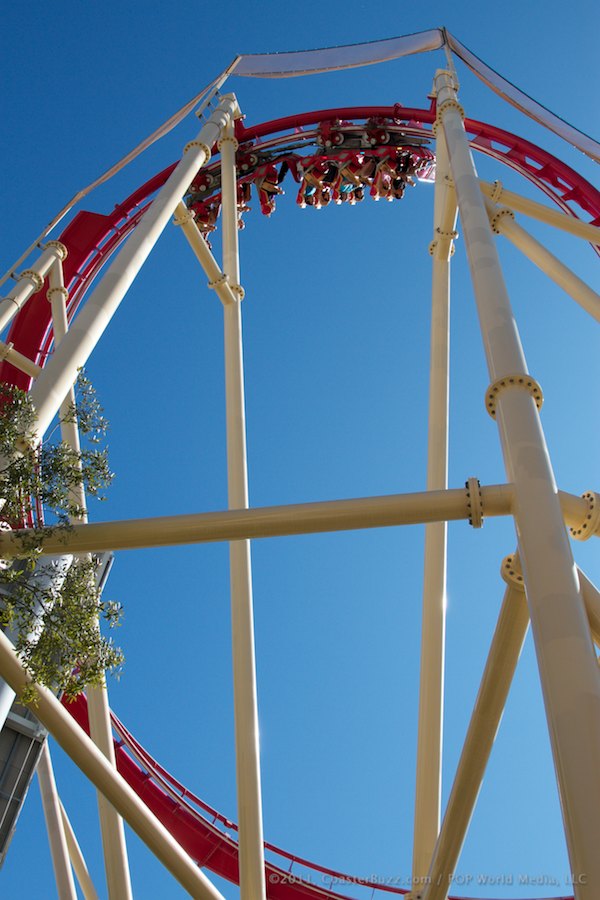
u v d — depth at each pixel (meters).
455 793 9.38
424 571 13.80
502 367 8.78
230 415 14.99
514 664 8.55
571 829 5.77
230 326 16.08
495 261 10.21
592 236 13.52
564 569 7.07
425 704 13.04
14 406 8.69
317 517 8.37
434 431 15.40
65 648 8.90
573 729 6.08
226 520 8.49
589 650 6.54
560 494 8.34
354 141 22.95
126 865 13.12
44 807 15.94
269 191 23.47
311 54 21.61
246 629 12.84
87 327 9.98
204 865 19.56
